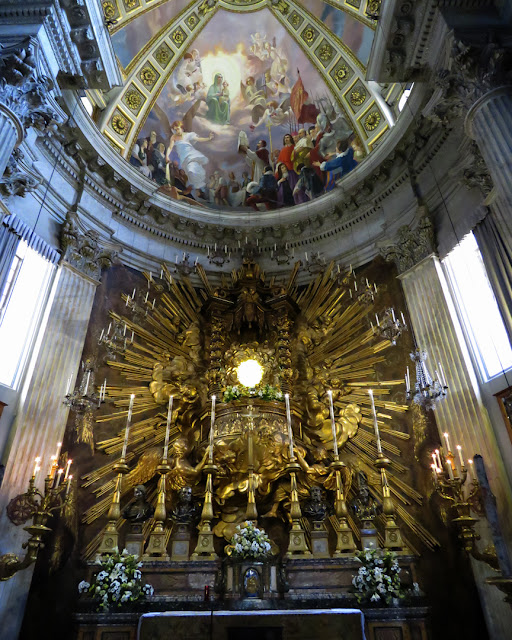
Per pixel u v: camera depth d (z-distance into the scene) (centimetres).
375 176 997
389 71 786
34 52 634
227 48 1209
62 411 734
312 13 1136
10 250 710
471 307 761
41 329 759
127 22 1050
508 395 647
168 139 1205
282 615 484
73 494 697
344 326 938
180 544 651
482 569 602
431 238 853
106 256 928
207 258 1098
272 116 1252
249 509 636
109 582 559
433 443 725
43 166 853
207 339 935
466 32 626
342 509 646
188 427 818
